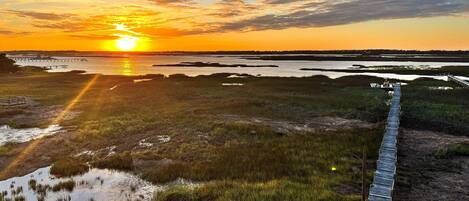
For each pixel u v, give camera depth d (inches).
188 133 1034.7
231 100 1672.0
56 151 901.8
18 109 1462.8
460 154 818.8
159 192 624.4
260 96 1803.6
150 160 815.1
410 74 3179.1
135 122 1200.2
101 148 922.7
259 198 565.6
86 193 636.1
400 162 771.4
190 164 775.7
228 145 915.4
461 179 669.9
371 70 3836.1
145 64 6712.6
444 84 2171.5
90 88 2245.3
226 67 5191.9
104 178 713.0
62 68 5073.8
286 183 641.0
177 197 593.6
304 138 973.2
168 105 1576.0
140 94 1946.4
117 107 1534.2
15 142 988.6
